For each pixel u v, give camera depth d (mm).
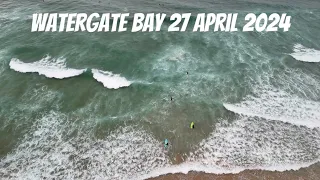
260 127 20703
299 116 21844
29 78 24156
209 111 21953
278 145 19359
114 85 24016
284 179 17000
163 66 26688
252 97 23547
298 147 19281
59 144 18938
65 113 21297
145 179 16797
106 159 18047
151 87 24109
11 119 20484
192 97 23281
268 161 18188
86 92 23203
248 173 17328
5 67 25203
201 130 20312
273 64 27969
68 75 24688
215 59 28188
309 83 25625
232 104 22719
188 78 25359
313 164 18078
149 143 19203
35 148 18562
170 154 18438
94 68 25781
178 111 21859
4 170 17047
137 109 21906
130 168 17500
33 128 19953
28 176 16797
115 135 19734
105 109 21828
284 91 24438
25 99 22219
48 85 23609
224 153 18609
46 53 27312
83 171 17297
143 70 26031
